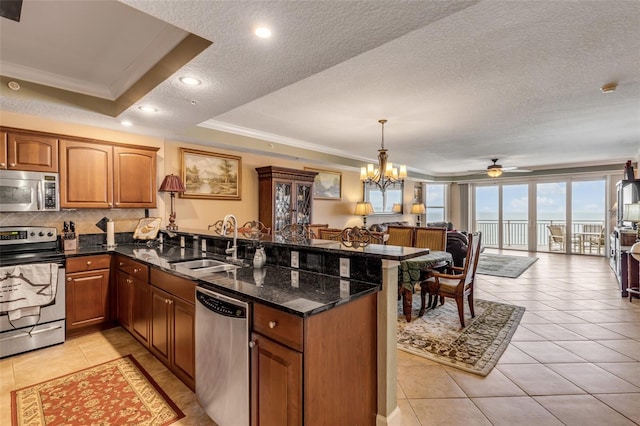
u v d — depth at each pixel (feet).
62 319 9.57
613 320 11.53
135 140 12.51
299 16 4.90
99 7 6.12
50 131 10.36
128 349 9.25
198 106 9.01
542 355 8.86
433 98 10.84
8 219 10.12
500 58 8.03
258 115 12.84
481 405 6.68
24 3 5.95
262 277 6.62
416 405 6.70
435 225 28.02
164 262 8.51
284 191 17.13
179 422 6.23
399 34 5.45
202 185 14.84
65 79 9.04
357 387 5.51
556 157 22.84
